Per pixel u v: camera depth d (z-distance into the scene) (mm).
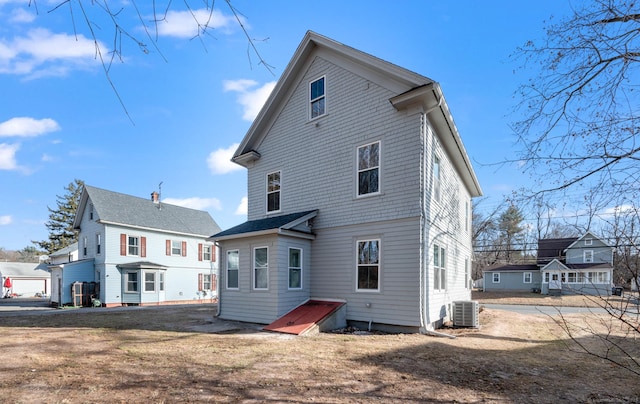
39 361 5668
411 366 5816
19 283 40938
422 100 9508
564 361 6551
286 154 12680
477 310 10906
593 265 31344
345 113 11141
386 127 10172
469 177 15719
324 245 11188
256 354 6387
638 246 4426
